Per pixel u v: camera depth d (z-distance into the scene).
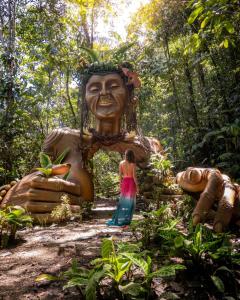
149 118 16.70
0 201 6.25
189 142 9.98
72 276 2.63
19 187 6.13
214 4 4.57
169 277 2.97
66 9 12.09
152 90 12.79
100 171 13.21
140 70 11.27
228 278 2.93
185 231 4.61
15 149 10.04
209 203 4.38
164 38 11.17
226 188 4.46
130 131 7.91
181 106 11.62
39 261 3.54
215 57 9.91
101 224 5.61
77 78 11.64
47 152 7.72
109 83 7.68
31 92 10.77
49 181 6.04
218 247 3.21
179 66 10.73
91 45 12.34
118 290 2.55
